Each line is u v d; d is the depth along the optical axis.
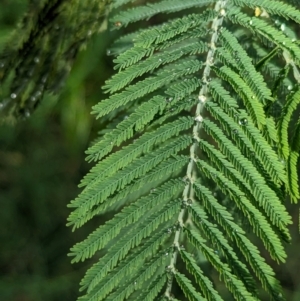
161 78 0.44
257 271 0.42
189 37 0.44
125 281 0.43
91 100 0.83
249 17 0.44
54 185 0.96
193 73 0.44
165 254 0.43
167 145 0.43
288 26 0.46
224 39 0.44
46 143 0.93
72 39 0.47
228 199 0.45
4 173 0.96
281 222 0.42
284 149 0.43
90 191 0.43
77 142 0.89
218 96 0.43
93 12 0.47
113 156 0.43
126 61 0.44
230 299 0.49
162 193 0.43
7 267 0.95
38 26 0.47
